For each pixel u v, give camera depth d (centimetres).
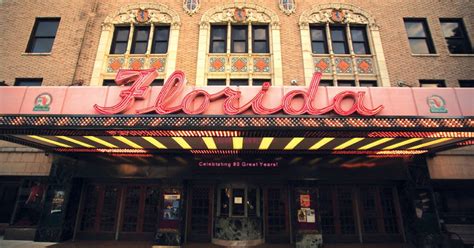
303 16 1398
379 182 1209
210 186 1213
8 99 744
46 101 741
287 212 1178
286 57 1319
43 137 852
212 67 1312
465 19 1423
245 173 1109
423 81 1309
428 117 703
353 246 1094
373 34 1370
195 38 1360
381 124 697
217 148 1066
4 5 1432
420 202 1095
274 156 1123
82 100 743
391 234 1163
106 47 1353
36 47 1386
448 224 1152
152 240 1166
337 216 1184
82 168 1152
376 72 1314
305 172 1109
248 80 1295
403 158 1130
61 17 1404
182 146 1030
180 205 1112
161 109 707
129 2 1438
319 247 1051
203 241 1150
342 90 736
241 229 1100
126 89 751
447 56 1344
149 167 1134
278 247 1076
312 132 718
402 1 1446
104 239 1168
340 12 1417
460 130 696
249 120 698
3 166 1213
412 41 1408
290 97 717
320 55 1339
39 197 1177
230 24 1391
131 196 1226
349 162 1120
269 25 1389
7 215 1218
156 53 1370
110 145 1013
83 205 1212
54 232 1096
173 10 1410
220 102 728
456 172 1166
